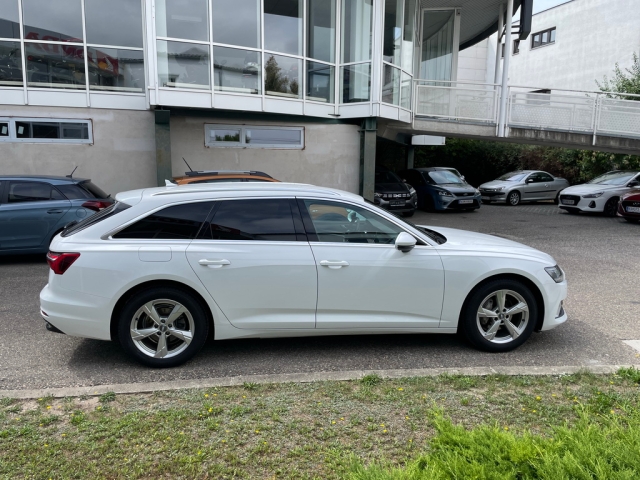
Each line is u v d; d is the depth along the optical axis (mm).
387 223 4617
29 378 4172
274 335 4488
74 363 4484
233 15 11688
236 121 12906
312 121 13430
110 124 12008
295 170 13469
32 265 8719
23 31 11297
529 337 4953
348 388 3768
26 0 11266
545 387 3785
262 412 3400
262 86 12148
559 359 4578
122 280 4156
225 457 2885
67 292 4188
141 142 12250
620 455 2617
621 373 3994
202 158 12781
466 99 15203
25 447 2977
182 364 4430
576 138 14953
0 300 6523
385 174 16047
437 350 4793
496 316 4699
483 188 20484
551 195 20812
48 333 5270
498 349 4707
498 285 4625
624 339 5109
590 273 8047
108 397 3613
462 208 16703
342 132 13672
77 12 11602
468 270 4562
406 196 15039
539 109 14969
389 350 4797
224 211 4434
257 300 4359
